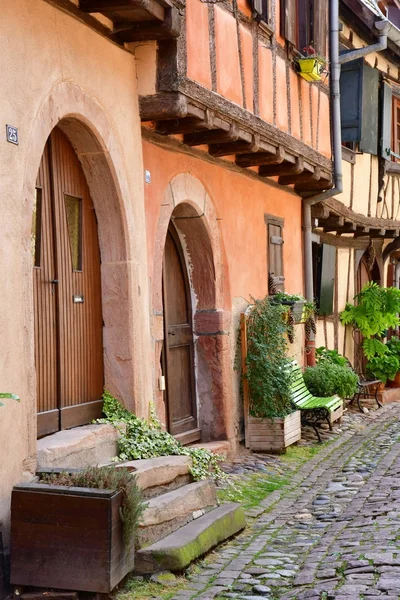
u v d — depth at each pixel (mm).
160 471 6305
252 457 9906
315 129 12086
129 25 7141
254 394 10180
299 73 11188
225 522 6562
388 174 17594
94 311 7195
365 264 18125
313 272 15062
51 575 5039
